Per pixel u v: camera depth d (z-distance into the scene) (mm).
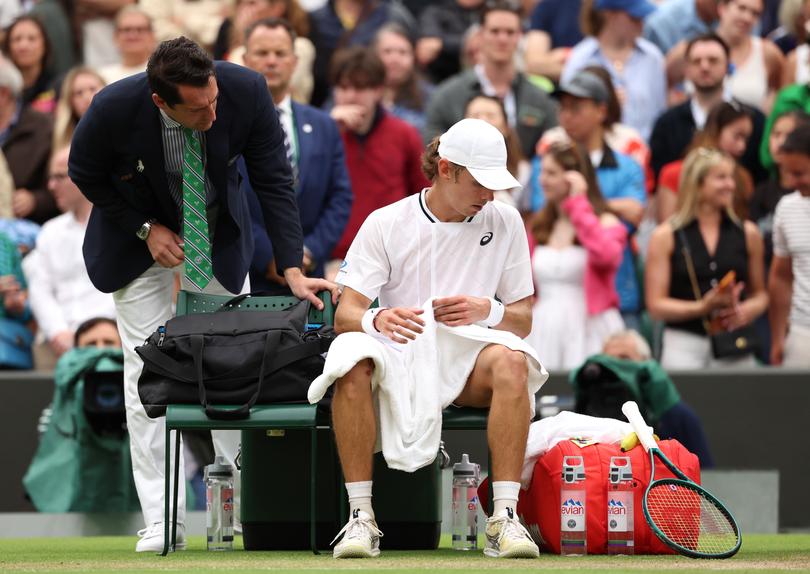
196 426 17094
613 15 36031
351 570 14656
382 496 18906
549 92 35156
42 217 34062
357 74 30609
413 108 36844
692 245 30000
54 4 38344
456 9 39906
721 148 32469
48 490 26734
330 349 16953
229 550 19312
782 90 34031
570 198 29922
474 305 17344
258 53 25203
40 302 31125
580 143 31656
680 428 27141
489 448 17047
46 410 28109
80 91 33281
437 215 18000
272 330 17328
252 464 19141
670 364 30000
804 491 29078
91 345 28625
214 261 19094
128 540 24625
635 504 17625
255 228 23562
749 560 16766
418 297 18016
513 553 16562
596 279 29844
